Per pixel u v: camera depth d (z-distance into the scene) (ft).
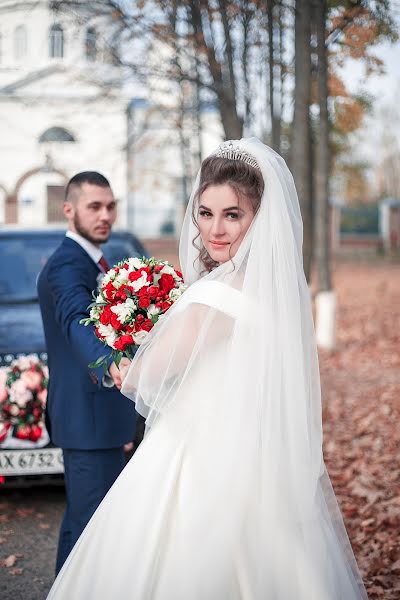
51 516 16.02
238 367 7.37
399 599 12.23
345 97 25.77
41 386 15.46
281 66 25.43
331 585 7.45
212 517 7.25
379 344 39.42
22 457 15.42
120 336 8.76
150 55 28.96
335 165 63.36
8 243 21.97
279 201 7.71
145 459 7.72
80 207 11.71
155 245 110.42
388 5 20.89
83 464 10.71
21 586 12.70
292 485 7.43
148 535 7.38
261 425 7.39
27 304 20.17
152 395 7.70
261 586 7.16
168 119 39.50
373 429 23.43
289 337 7.52
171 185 62.13
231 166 7.71
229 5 23.44
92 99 36.35
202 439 7.50
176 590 7.16
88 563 7.69
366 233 124.67
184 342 7.50
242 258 7.63
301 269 8.11
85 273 11.29
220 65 26.43
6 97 83.25
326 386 29.78
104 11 25.75
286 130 33.63
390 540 14.52
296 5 20.58
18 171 96.07
